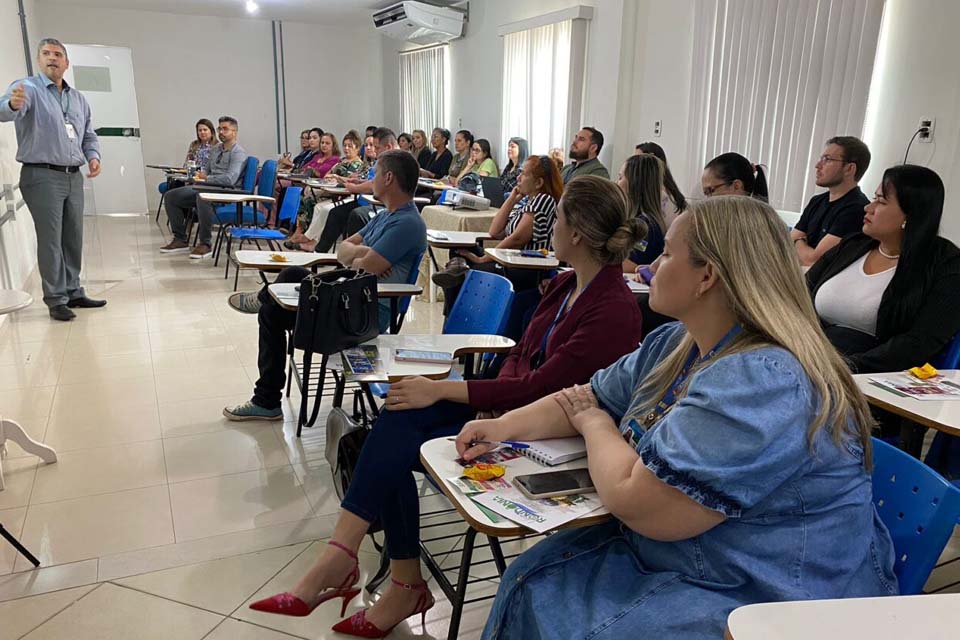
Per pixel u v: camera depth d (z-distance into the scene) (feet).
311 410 10.14
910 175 7.06
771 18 13.94
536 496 3.74
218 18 33.24
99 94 30.45
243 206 21.04
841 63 12.54
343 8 30.45
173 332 13.92
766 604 2.62
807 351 3.32
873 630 2.48
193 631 5.64
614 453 3.72
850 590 3.41
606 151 19.01
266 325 9.50
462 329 8.65
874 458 4.02
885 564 3.57
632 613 3.34
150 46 32.27
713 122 15.64
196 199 22.41
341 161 27.32
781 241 3.50
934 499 3.56
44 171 13.89
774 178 14.23
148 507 7.49
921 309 7.01
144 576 6.31
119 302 16.14
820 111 13.05
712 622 3.19
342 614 5.51
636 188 11.05
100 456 8.62
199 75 33.47
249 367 11.98
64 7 30.55
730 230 3.47
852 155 10.50
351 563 5.04
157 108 33.01
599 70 19.13
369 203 20.54
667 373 4.03
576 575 3.74
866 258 7.86
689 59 16.37
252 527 7.18
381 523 5.42
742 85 14.78
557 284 6.49
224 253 22.48
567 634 3.39
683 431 3.27
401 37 29.12
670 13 16.80
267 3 29.60
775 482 3.16
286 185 26.71
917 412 5.32
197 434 9.32
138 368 11.80
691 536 3.33
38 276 18.63
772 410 3.14
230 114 34.50
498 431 4.38
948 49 10.74
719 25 15.24
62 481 7.99
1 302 7.04
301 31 34.96
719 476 3.12
